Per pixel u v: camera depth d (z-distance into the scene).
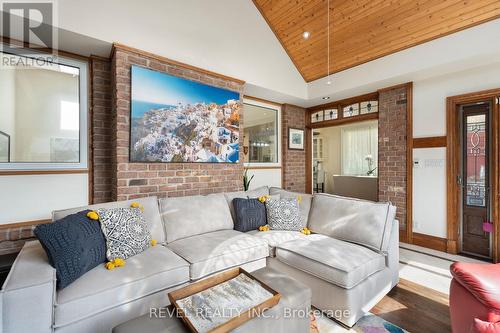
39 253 1.51
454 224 3.19
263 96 4.29
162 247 1.98
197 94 2.97
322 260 1.82
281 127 4.86
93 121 2.66
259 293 1.31
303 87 4.45
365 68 3.67
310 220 2.69
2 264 1.96
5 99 2.29
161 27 2.69
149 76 2.59
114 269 1.56
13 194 2.27
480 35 2.62
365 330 1.66
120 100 2.42
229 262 1.97
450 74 3.22
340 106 4.58
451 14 2.68
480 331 1.23
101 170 2.71
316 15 3.37
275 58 3.93
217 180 3.20
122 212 1.86
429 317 1.80
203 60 3.04
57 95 2.53
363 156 7.63
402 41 3.18
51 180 2.45
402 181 3.64
